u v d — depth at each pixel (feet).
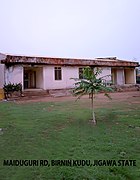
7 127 24.99
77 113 33.24
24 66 66.59
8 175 13.32
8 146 18.39
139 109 36.11
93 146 17.83
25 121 28.19
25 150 17.38
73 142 19.01
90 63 78.64
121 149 17.03
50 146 18.16
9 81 63.87
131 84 92.22
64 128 24.18
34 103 48.08
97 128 23.80
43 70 70.33
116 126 24.52
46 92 68.08
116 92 75.61
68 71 75.31
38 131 23.04
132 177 12.63
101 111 34.53
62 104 45.14
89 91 27.43
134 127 23.98
